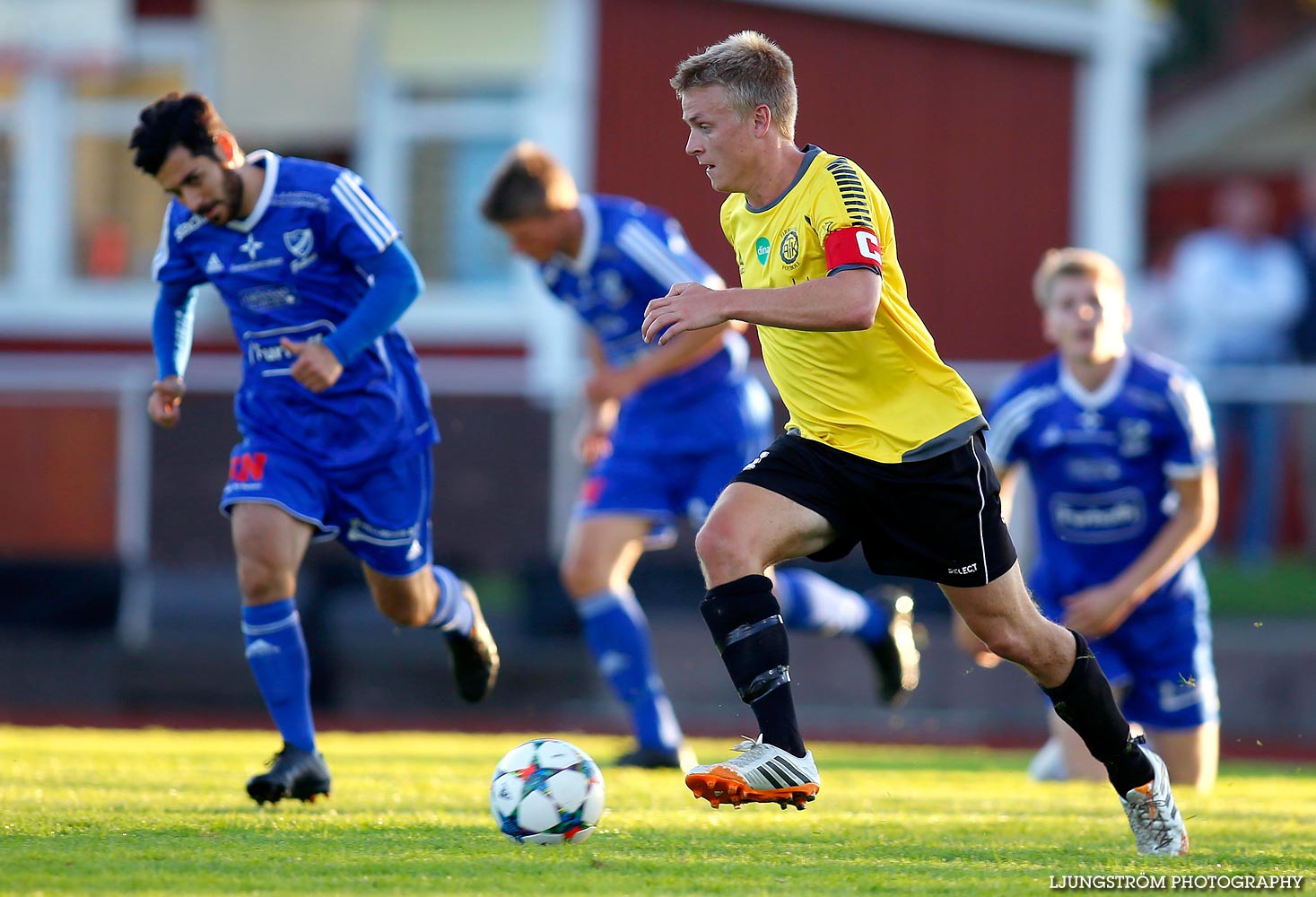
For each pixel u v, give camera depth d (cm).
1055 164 4838
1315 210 5103
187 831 1448
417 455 1809
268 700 1675
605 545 2405
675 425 2439
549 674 3731
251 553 1673
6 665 3903
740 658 1323
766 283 1370
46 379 4047
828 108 4678
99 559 3962
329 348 1639
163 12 4747
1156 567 2202
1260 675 3600
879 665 2758
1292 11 9788
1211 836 1577
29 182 4847
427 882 1199
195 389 4047
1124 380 2250
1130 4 4847
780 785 1285
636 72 4597
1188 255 4866
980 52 4775
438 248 4675
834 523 1366
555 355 4600
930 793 1980
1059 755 2292
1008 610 1369
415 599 1856
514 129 4628
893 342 1352
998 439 2331
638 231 2388
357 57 4600
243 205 1692
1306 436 4116
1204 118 8762
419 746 2628
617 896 1149
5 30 4738
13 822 1490
